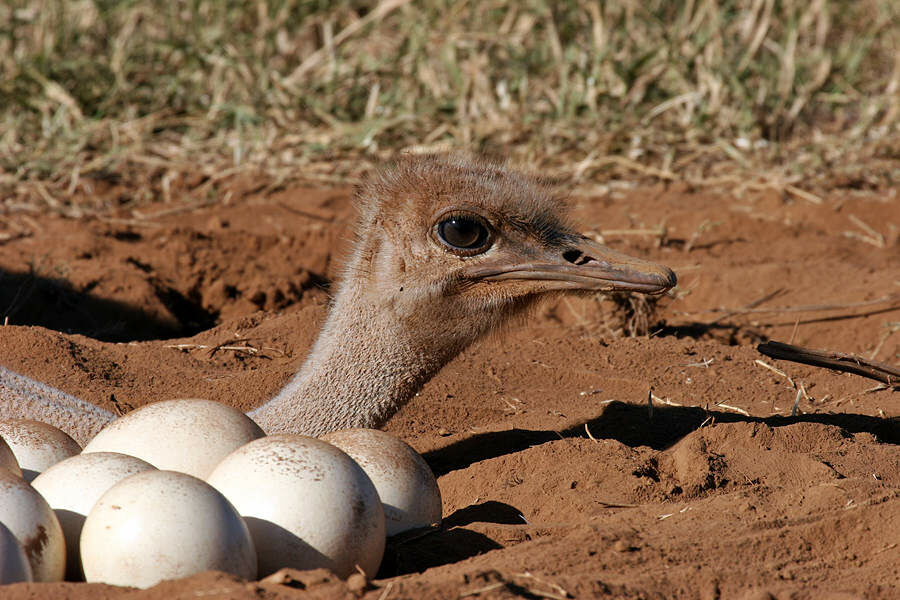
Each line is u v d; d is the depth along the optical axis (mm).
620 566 13984
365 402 19062
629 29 49688
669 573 13742
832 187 41688
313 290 33219
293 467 13281
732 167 43875
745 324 30203
